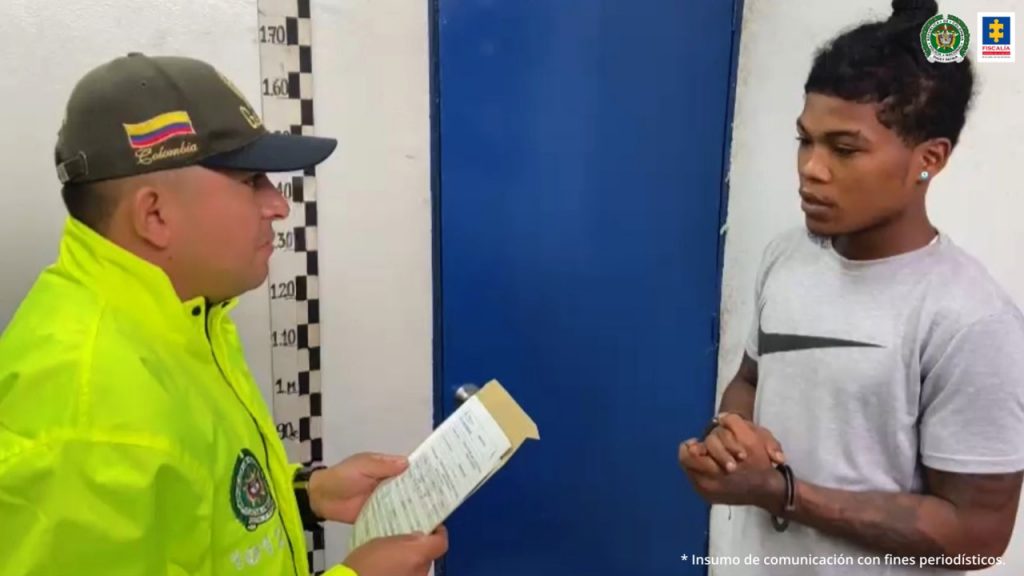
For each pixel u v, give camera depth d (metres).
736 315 1.46
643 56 1.52
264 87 1.39
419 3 1.45
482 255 1.57
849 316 1.06
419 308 1.57
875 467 1.04
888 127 0.98
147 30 1.30
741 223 1.44
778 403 1.19
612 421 1.66
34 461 0.68
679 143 1.54
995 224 0.91
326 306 1.51
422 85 1.48
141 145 0.78
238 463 0.86
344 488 1.15
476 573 1.71
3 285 1.29
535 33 1.50
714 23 1.49
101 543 0.69
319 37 1.40
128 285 0.81
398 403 1.59
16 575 0.67
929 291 0.96
